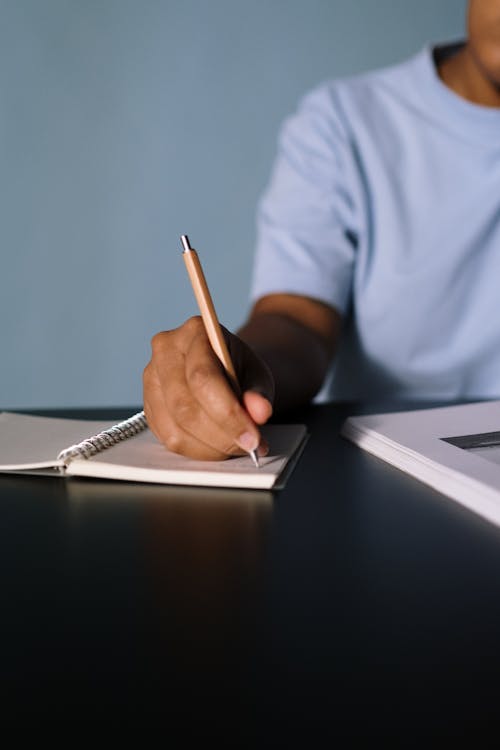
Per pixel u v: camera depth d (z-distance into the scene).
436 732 0.21
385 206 1.00
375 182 1.01
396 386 1.02
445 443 0.49
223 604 0.29
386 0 1.96
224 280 2.02
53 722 0.21
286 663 0.24
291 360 0.72
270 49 1.96
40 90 1.95
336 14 1.96
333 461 0.50
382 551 0.34
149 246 2.00
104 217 1.99
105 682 0.24
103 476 0.46
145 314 2.02
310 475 0.47
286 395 0.68
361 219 1.00
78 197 1.98
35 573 0.33
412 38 1.98
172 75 1.95
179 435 0.47
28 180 1.97
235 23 1.95
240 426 0.44
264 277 0.96
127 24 1.94
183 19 1.94
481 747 0.20
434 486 0.43
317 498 0.42
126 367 2.03
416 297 1.00
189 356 0.46
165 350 0.48
